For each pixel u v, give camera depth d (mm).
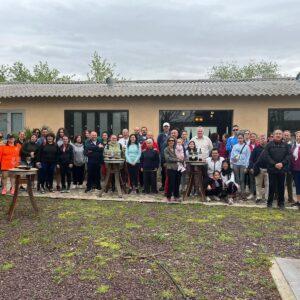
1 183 10906
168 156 9547
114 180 10883
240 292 4324
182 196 10234
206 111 14727
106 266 5102
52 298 4227
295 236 6484
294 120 14188
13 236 6500
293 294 4109
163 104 14898
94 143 10914
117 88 15992
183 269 4980
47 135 10734
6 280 4703
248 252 5641
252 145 10312
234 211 8461
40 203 9211
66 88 16469
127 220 7504
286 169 8844
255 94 13688
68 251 5711
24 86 17625
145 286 4504
